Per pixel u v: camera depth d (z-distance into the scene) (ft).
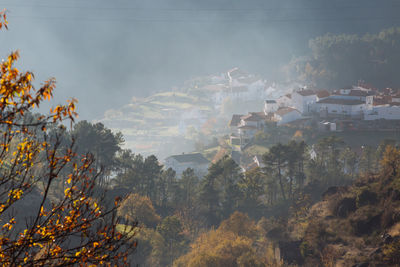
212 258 222.07
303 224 262.47
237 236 259.80
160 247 245.24
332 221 253.44
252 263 214.07
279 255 223.92
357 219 236.84
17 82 28.19
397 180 246.68
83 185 32.09
